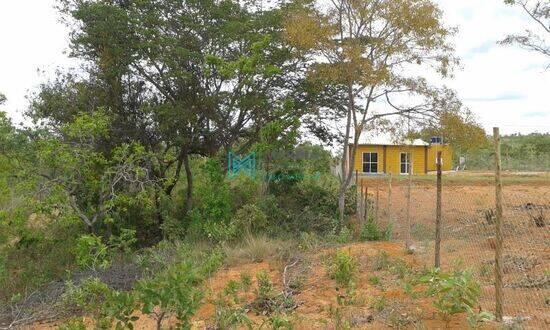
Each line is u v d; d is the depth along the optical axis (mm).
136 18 16703
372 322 6793
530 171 40094
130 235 14891
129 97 17969
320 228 16391
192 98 17859
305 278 9906
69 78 17844
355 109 18141
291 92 18859
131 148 16844
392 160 36500
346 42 16188
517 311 6582
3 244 15609
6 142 14398
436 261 8984
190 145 18406
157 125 17500
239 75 17188
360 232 14859
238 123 18781
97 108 16688
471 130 16359
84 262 12539
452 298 6262
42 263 14234
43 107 17250
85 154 14758
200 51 17688
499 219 6273
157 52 17000
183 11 17719
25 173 14406
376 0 15727
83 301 8852
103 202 15242
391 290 8359
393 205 20062
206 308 8188
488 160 44219
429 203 20328
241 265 12039
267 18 17797
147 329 7695
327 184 19531
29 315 9938
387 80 15703
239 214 15938
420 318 6555
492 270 8688
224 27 17422
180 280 5422
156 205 18016
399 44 16000
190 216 17172
